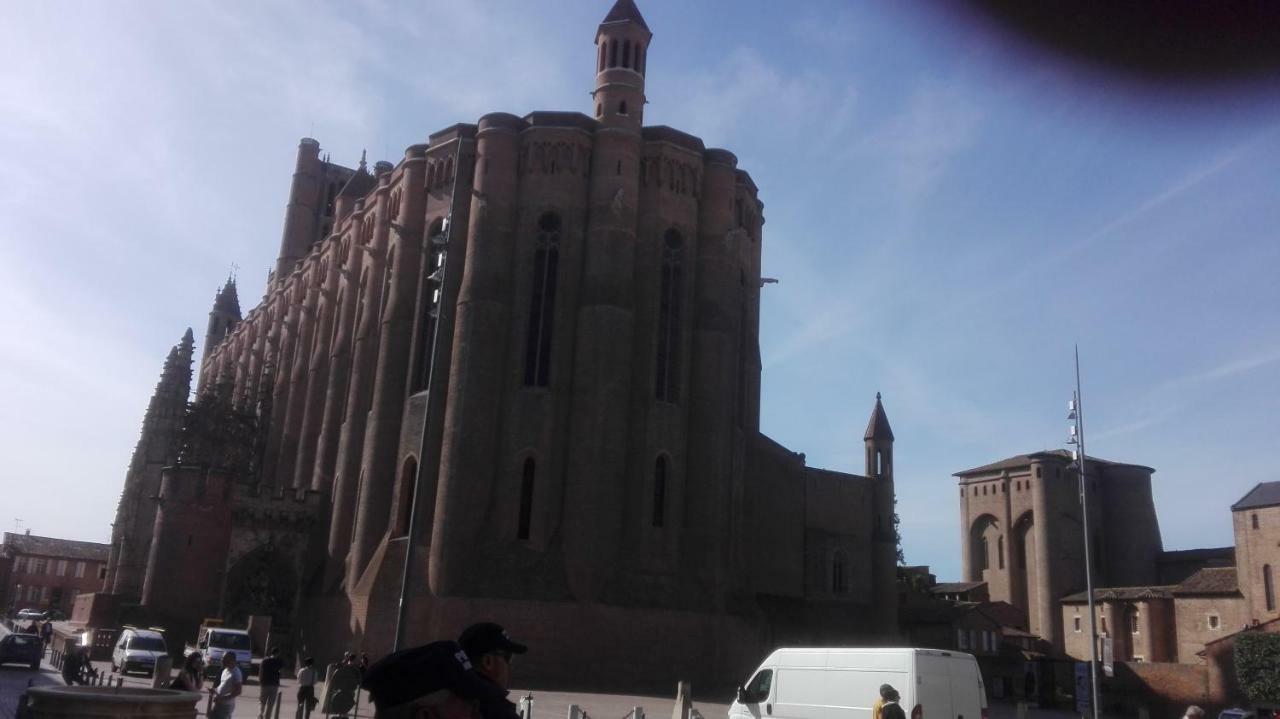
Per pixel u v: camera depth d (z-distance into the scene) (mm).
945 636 81438
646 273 57250
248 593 63781
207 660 43562
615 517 52719
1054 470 107750
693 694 50938
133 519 95312
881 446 78312
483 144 57844
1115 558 109000
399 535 54750
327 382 72000
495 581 50812
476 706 5340
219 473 64188
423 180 61719
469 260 56000
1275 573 77125
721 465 56344
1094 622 39719
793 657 25562
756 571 65188
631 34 60438
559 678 49562
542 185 57250
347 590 55906
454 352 54688
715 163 60750
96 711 14117
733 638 54188
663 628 51594
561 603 50625
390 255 63531
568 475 53500
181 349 100938
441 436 55000
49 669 45969
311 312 78438
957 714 22453
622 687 49938
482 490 52750
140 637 45594
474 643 5797
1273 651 63812
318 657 57375
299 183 109688
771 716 25438
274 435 81312
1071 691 77625
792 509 70250
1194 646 81812
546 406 54188
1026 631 101188
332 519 61188
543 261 56875
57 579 147875
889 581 74562
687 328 57844
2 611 141875
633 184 57656
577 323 55656
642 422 55000
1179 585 86688
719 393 57188
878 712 16469
